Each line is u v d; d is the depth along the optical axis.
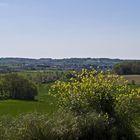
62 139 14.73
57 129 14.67
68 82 18.52
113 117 17.16
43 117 15.09
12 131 14.04
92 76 18.73
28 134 14.13
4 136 13.79
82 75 19.02
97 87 17.88
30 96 82.50
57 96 18.36
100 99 17.69
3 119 15.09
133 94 17.88
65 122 15.18
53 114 16.09
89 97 17.81
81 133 15.41
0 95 82.38
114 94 17.86
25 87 83.25
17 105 66.06
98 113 16.80
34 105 61.22
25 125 14.25
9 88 83.19
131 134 16.73
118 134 16.42
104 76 18.70
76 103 17.62
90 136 15.72
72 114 16.44
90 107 17.62
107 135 16.12
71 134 15.05
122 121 17.11
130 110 17.59
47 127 14.52
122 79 18.67
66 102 17.91
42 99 74.44
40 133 14.30
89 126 15.70
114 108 17.56
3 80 83.50
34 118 14.65
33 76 99.69
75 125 15.22
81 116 16.08
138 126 17.38
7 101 75.62
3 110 55.72
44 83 90.12
